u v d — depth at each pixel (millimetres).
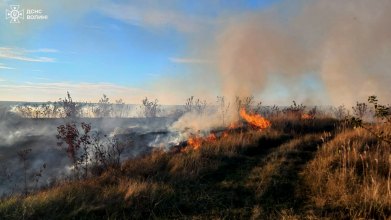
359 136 7883
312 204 4242
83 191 5168
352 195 4188
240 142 9047
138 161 7547
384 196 3975
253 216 3906
